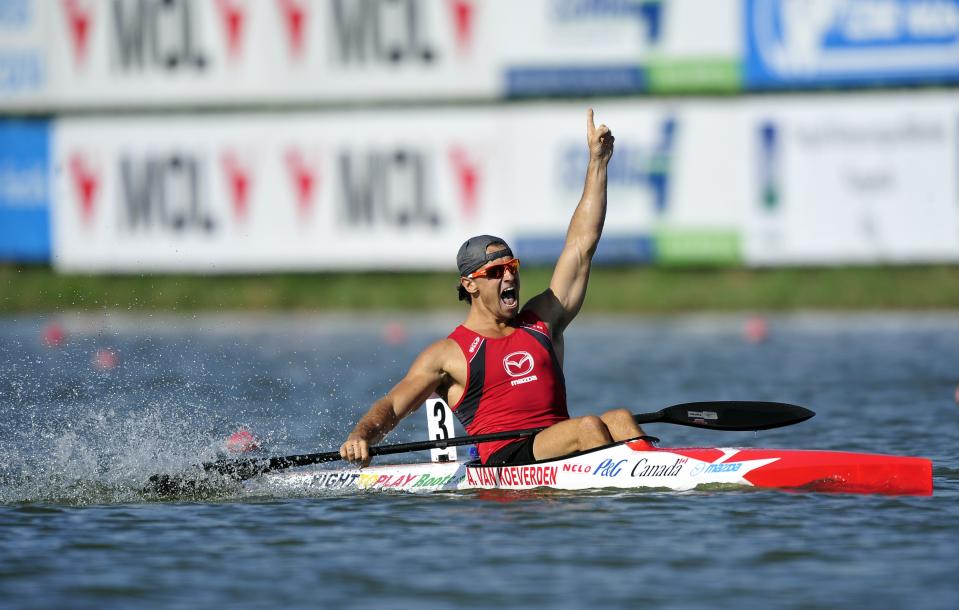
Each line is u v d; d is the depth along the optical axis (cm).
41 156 11300
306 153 11006
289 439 4553
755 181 10275
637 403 5603
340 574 2528
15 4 11444
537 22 10662
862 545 2678
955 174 10000
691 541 2739
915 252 10106
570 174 10588
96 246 11319
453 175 10788
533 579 2461
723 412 3566
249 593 2402
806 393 5809
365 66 11050
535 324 3541
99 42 11375
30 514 3191
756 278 10962
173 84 11319
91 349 8594
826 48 10238
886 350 7731
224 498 3400
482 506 3172
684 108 10344
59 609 2316
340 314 11081
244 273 11625
